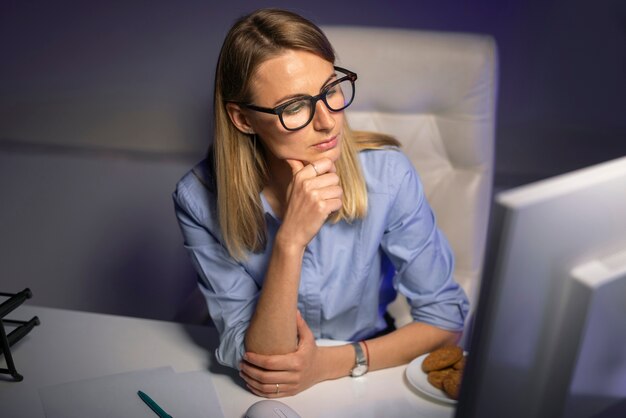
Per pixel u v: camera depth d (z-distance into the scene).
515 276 0.63
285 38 1.06
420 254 1.32
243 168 1.21
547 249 0.64
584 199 0.64
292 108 1.08
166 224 3.27
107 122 4.11
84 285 2.84
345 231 1.30
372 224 1.30
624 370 0.75
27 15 4.08
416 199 1.32
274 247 1.14
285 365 1.10
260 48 1.07
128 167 3.82
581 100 3.84
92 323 1.33
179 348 1.25
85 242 3.13
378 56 1.55
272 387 1.11
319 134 1.11
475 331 0.67
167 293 2.79
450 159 1.63
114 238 3.16
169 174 3.76
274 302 1.12
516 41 3.83
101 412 1.06
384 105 1.60
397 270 1.36
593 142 3.82
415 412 1.08
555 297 0.67
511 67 3.85
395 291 1.47
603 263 0.68
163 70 4.07
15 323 1.29
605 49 3.74
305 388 1.14
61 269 2.94
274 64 1.07
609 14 3.69
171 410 1.07
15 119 4.18
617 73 3.76
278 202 1.26
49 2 4.04
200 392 1.12
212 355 1.23
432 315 1.30
